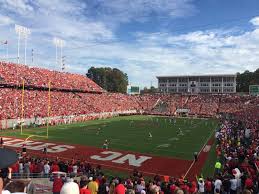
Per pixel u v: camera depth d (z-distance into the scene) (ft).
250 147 77.30
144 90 545.85
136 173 54.75
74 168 57.52
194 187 46.70
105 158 89.25
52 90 223.10
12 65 213.66
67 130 147.84
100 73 457.27
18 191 13.07
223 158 79.36
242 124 143.33
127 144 112.47
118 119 221.46
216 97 315.99
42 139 117.91
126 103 292.61
